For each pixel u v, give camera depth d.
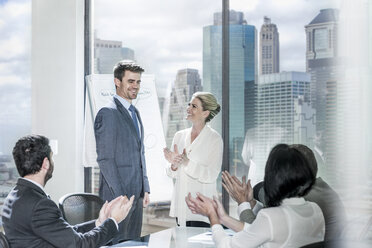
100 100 4.39
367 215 3.28
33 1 4.89
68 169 4.79
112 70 4.71
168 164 4.21
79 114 4.82
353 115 3.47
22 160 2.55
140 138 4.31
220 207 2.55
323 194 3.12
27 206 2.47
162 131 4.28
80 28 4.82
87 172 4.82
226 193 3.99
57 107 4.84
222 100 4.09
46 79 4.88
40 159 2.58
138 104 4.35
